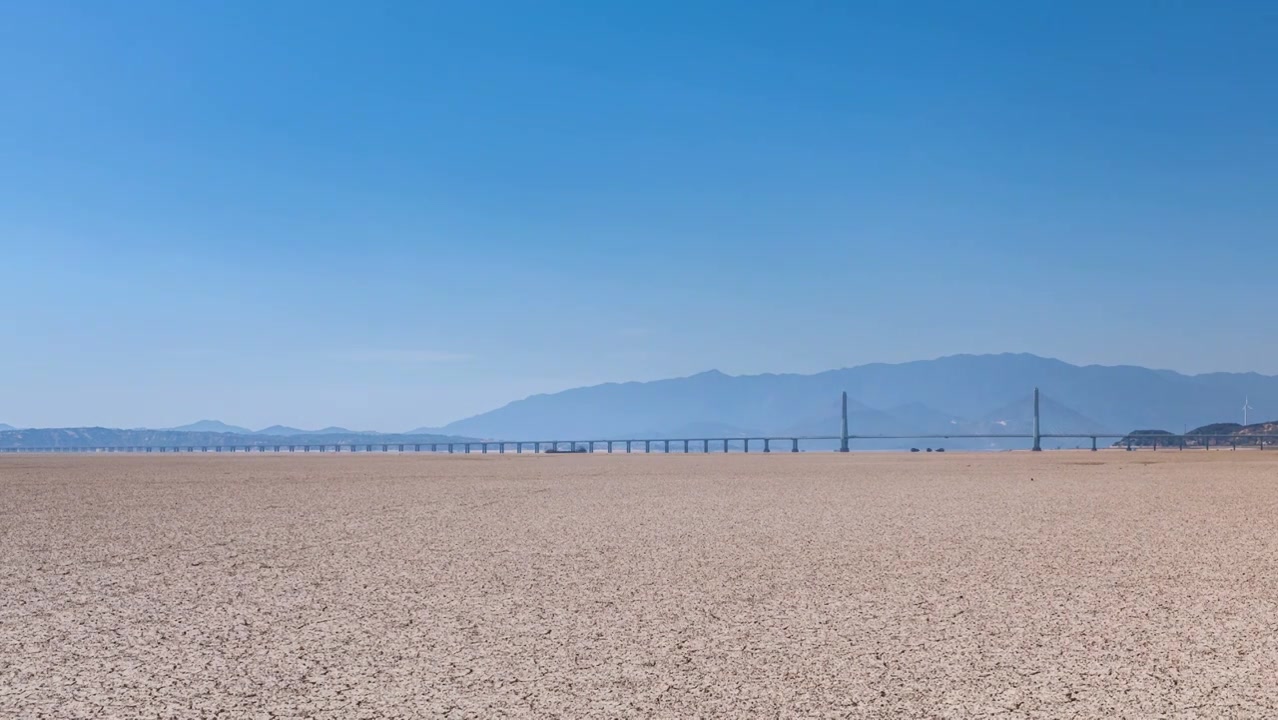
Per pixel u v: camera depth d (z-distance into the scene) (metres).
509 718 8.79
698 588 15.01
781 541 20.83
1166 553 18.70
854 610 13.27
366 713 8.95
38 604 14.01
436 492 38.88
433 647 11.31
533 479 50.09
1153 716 8.73
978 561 17.72
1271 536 21.48
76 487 44.28
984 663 10.48
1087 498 33.28
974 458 94.56
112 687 9.77
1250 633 11.79
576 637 11.77
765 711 8.93
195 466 80.25
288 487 43.50
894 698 9.27
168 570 17.14
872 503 31.34
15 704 9.25
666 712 8.92
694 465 74.06
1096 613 13.00
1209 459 83.56
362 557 18.66
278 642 11.59
